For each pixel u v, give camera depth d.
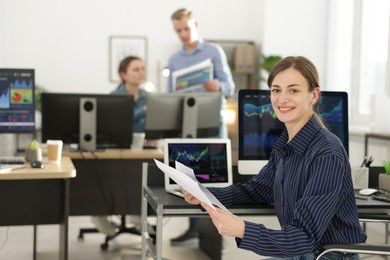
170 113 3.79
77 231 4.62
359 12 5.63
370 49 5.54
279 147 2.05
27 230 4.61
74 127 3.70
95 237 4.42
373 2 5.47
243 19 7.02
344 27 6.16
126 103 3.76
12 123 3.35
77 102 3.68
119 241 4.28
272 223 5.02
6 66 6.54
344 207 1.80
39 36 6.60
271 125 2.62
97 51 6.73
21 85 3.35
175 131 3.86
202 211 2.17
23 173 2.68
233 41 6.95
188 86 4.09
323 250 1.73
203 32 6.96
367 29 5.60
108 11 6.73
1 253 3.89
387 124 4.63
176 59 4.54
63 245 2.98
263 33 6.54
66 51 6.66
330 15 6.37
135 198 3.77
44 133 3.67
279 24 6.50
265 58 6.21
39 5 6.58
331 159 1.72
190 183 1.68
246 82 7.04
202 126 3.90
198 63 4.42
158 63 6.85
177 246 4.22
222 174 2.65
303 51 6.49
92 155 3.61
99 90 6.75
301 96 1.85
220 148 2.67
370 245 1.69
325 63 6.45
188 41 4.40
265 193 2.19
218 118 3.99
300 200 1.68
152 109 3.74
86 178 3.72
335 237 1.78
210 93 3.90
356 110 5.69
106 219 4.09
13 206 3.17
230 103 6.18
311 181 1.71
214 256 3.81
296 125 1.91
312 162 1.77
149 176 2.65
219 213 1.62
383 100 4.63
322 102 2.62
